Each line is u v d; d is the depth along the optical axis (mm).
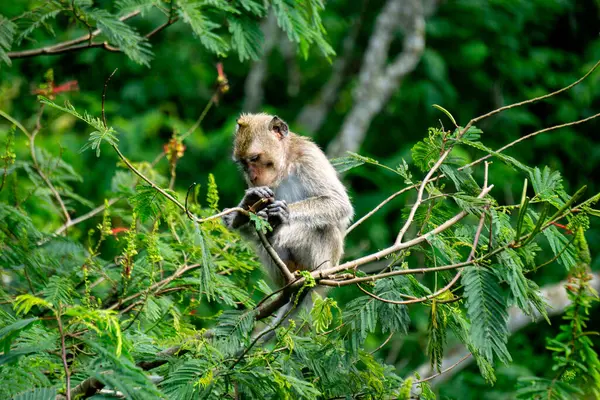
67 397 6371
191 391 7891
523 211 7922
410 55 25047
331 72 28641
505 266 8156
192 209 11578
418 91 25797
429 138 9664
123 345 6824
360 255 21453
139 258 11203
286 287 8609
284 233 11469
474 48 26141
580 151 25422
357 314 8688
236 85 27297
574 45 28172
